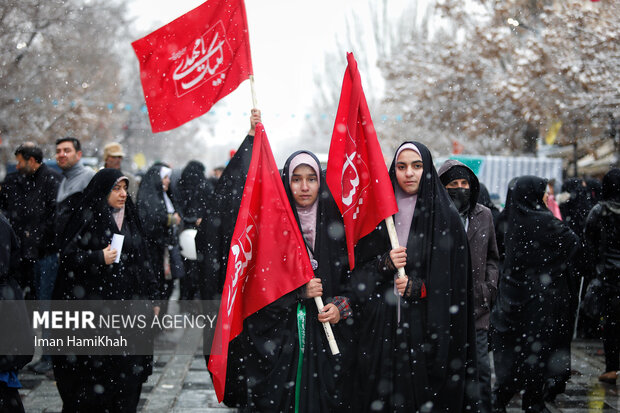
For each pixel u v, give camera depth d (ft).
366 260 14.06
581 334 28.19
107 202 15.99
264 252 13.44
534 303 17.62
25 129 56.49
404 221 14.05
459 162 16.65
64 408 15.75
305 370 13.42
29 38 49.60
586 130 49.37
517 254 17.89
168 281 30.19
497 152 75.05
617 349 21.02
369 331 13.60
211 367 12.92
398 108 69.05
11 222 23.85
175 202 28.30
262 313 13.60
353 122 13.69
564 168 61.21
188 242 27.27
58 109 60.44
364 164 13.78
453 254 13.61
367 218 13.75
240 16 15.20
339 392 13.64
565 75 45.68
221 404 19.15
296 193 13.84
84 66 60.80
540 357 17.51
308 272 13.33
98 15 60.03
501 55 56.49
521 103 49.60
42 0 48.19
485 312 16.33
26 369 22.97
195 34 15.35
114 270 15.90
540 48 45.91
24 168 23.97
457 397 13.58
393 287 13.74
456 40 63.82
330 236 13.91
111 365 15.70
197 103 15.43
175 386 20.95
